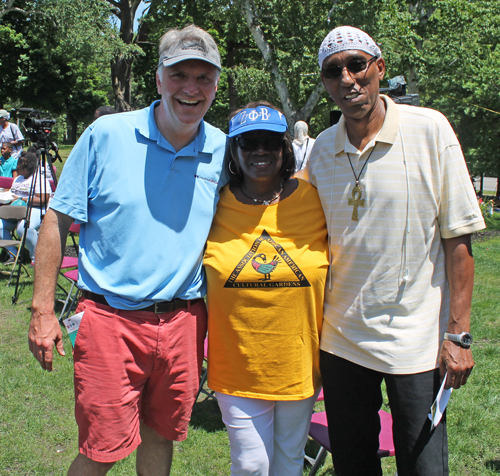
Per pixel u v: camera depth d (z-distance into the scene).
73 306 5.50
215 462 3.07
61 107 28.70
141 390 2.23
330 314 2.18
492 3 14.47
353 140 2.04
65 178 2.10
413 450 1.97
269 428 2.22
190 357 2.26
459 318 1.94
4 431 3.28
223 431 3.42
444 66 14.82
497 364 4.32
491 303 5.98
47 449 3.12
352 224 2.04
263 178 2.20
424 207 1.94
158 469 2.46
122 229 2.08
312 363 2.21
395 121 1.94
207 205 2.21
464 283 1.95
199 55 1.96
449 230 1.94
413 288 1.99
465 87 14.87
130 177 2.08
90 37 18.25
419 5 15.24
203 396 3.93
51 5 18.78
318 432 2.60
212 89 2.07
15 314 5.35
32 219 6.24
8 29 23.69
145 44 24.50
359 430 2.15
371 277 2.01
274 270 2.10
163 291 2.10
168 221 2.12
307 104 14.18
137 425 2.22
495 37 14.98
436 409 1.88
